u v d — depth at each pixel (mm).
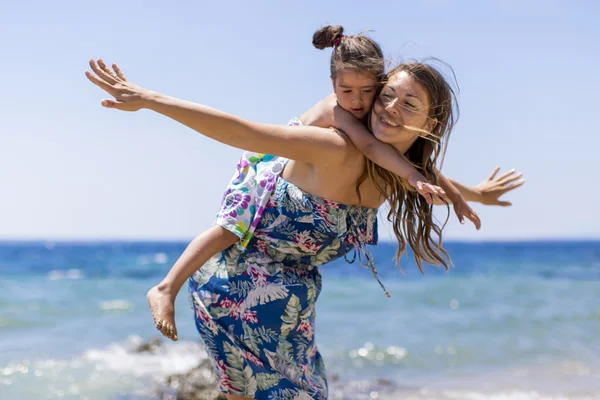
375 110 2955
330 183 2977
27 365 9617
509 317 16172
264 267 3102
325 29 3273
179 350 10922
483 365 10078
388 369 9883
